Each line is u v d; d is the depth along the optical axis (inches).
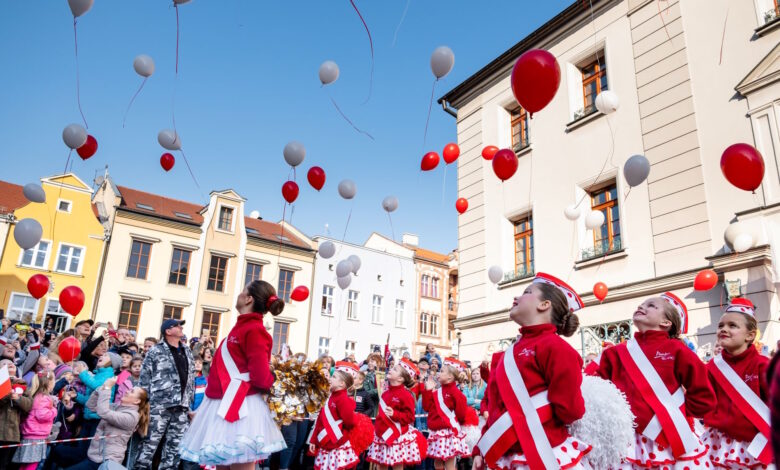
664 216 406.6
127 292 946.7
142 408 226.7
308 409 190.5
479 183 576.7
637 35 455.8
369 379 353.7
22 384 221.5
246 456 130.6
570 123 487.5
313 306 1136.8
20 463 217.0
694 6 423.8
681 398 127.8
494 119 575.2
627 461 128.2
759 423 136.3
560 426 98.6
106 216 973.2
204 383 303.9
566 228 473.7
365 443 246.4
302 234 1218.6
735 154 228.1
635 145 437.1
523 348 105.3
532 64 199.5
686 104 411.5
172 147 309.9
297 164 309.0
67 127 264.2
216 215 1071.0
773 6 387.2
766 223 344.2
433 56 286.5
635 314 142.2
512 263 527.2
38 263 896.9
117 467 207.0
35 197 276.4
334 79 292.4
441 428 283.4
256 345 139.8
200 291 1016.2
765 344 326.0
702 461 122.7
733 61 393.1
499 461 100.5
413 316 1291.8
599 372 145.0
